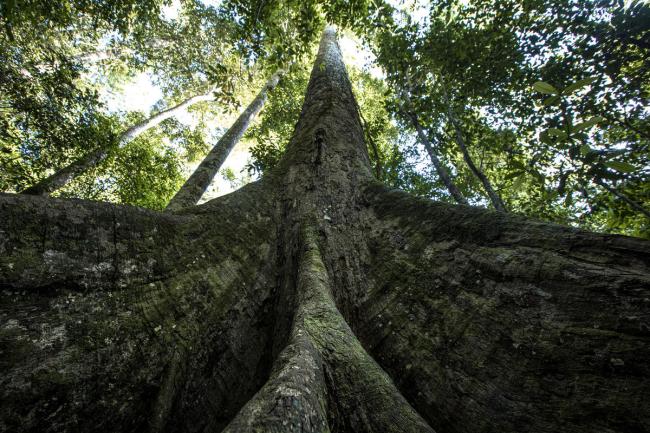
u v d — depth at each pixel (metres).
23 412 1.09
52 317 1.33
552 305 1.37
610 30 4.02
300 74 12.27
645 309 1.14
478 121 6.46
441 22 6.18
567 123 2.08
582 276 1.36
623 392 1.01
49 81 5.89
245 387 1.74
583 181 2.41
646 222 3.78
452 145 7.03
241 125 7.93
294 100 12.52
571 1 4.60
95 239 1.67
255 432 0.78
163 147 12.25
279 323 2.05
